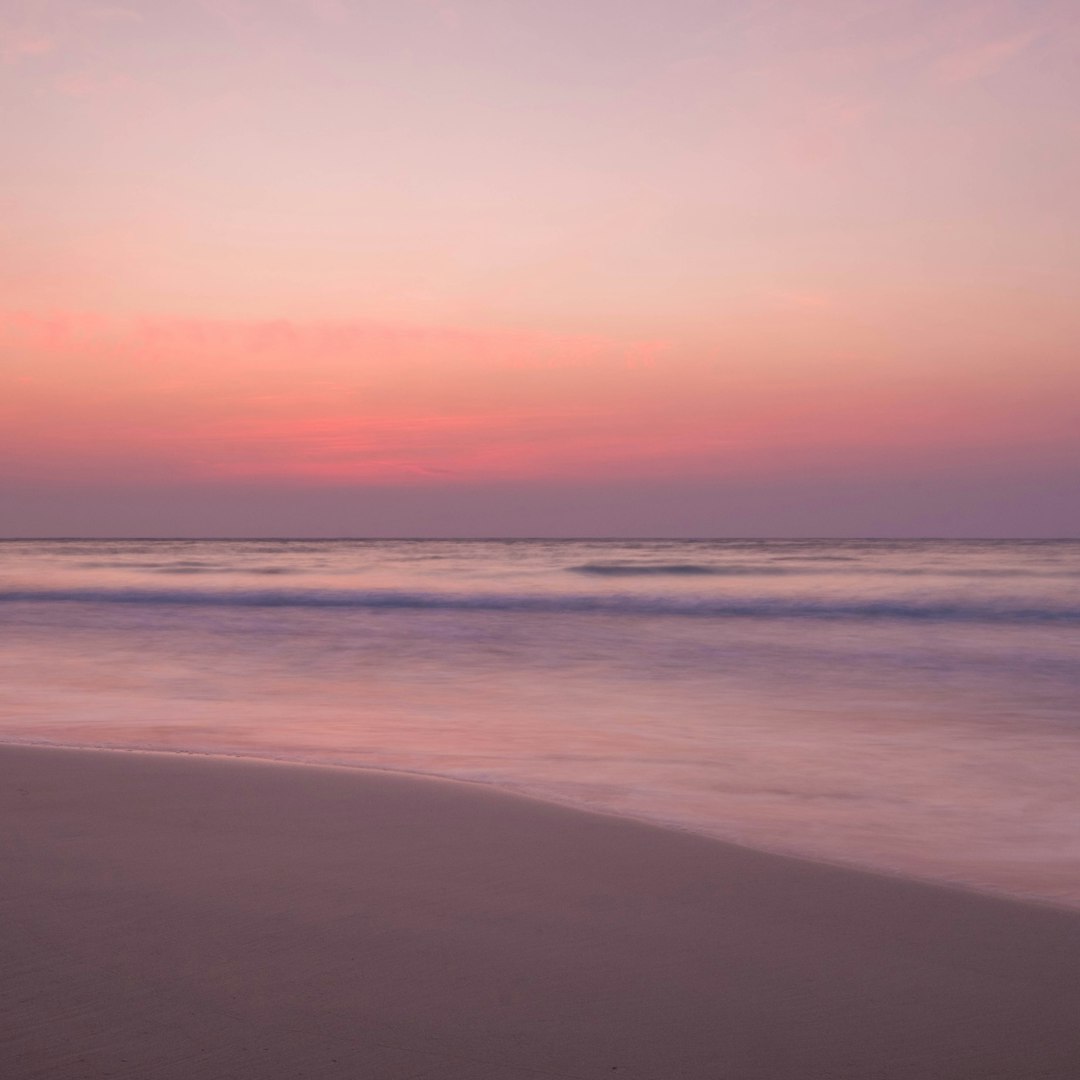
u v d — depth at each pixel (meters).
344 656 14.91
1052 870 4.84
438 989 3.07
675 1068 2.63
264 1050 2.65
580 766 7.30
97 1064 2.55
